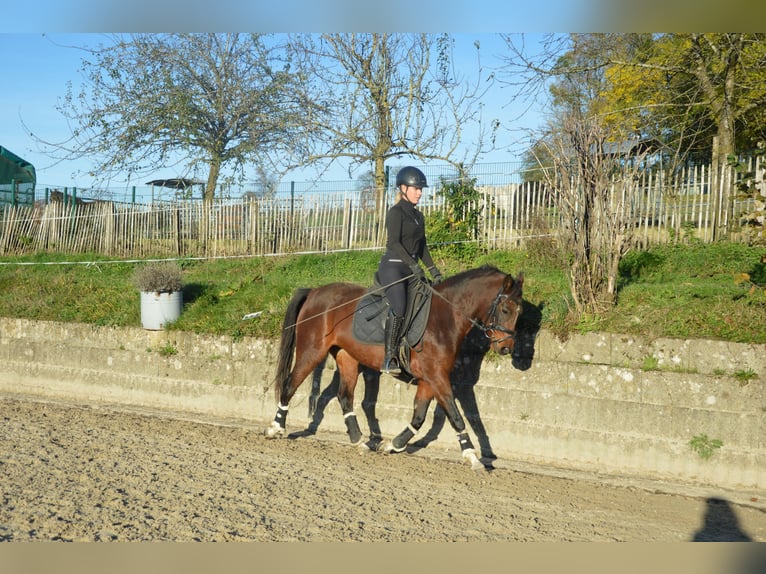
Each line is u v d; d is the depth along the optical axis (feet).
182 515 19.52
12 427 29.30
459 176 47.09
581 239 29.91
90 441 27.55
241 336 35.42
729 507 23.50
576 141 30.50
